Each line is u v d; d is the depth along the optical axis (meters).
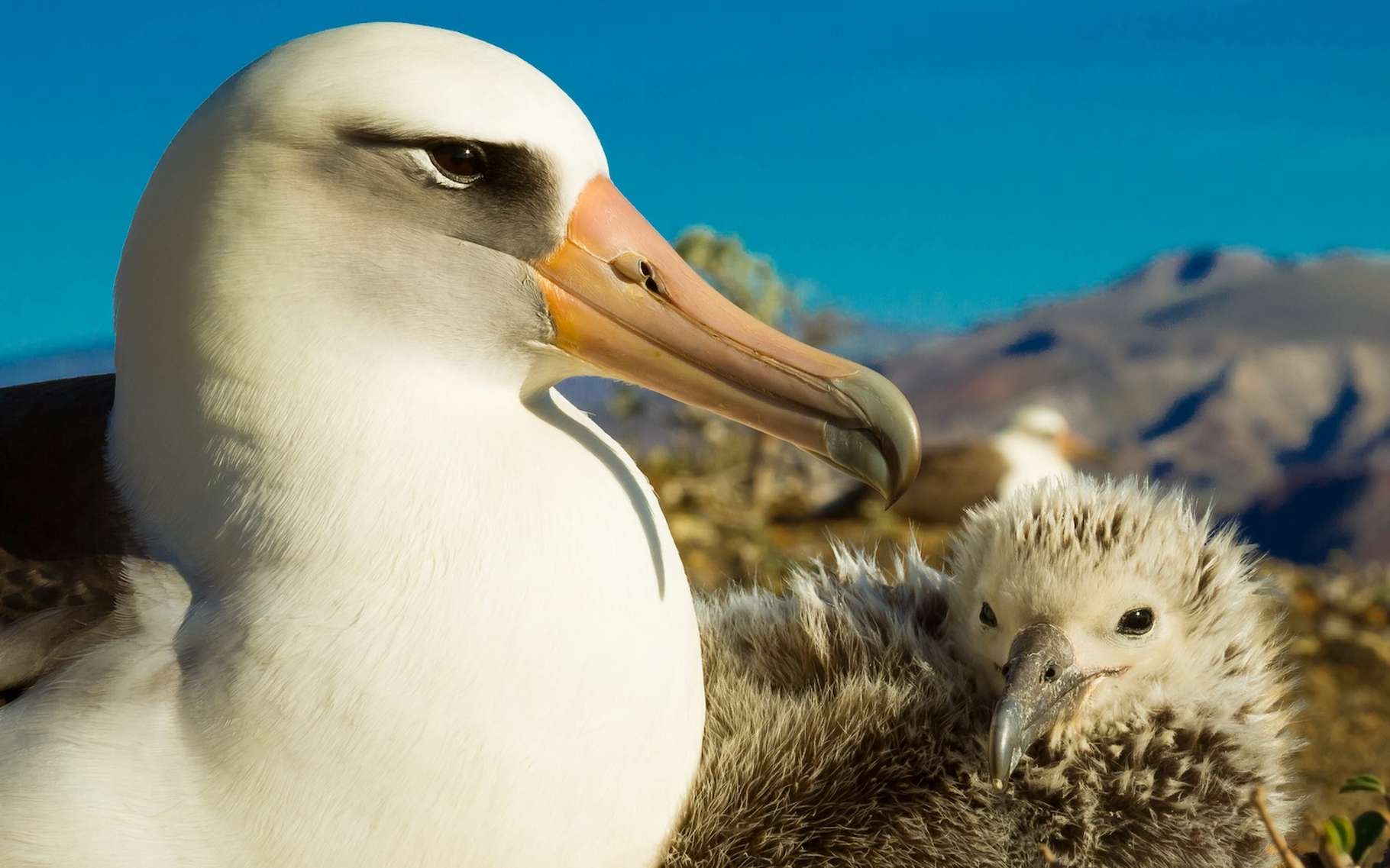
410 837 1.59
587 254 1.63
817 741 1.69
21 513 1.62
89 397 1.67
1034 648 1.69
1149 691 1.71
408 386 1.61
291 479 1.60
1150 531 1.72
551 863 1.60
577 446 1.64
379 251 1.61
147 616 1.60
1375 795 1.90
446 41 1.63
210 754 1.58
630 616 1.61
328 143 1.60
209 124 1.61
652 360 1.64
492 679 1.59
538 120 1.62
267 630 1.59
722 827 1.66
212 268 1.60
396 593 1.59
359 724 1.59
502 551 1.60
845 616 1.74
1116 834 1.69
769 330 1.64
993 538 1.73
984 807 1.69
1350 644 2.53
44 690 1.59
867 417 1.63
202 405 1.60
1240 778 1.71
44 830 1.58
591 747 1.60
